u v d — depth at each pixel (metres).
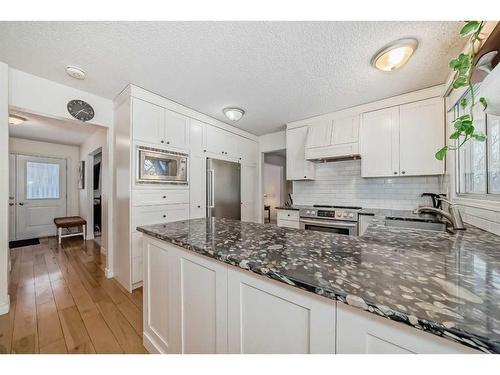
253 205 4.09
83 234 4.50
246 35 1.50
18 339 1.52
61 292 2.23
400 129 2.42
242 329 0.85
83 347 1.45
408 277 0.63
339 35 1.49
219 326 0.94
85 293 2.21
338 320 0.59
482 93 1.01
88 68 1.92
